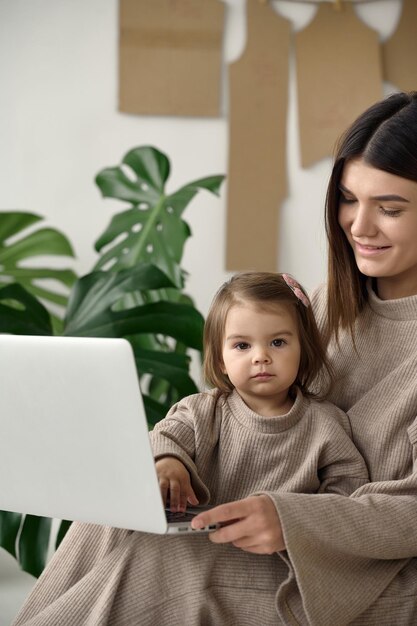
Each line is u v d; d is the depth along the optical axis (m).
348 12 3.16
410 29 3.16
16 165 3.12
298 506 1.25
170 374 2.60
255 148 3.14
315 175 3.16
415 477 1.38
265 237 3.14
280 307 1.52
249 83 3.14
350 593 1.31
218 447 1.53
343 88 3.15
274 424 1.48
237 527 1.22
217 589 1.33
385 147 1.42
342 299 1.58
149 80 3.13
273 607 1.31
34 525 2.45
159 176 2.96
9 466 1.31
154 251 2.92
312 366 1.57
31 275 2.98
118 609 1.31
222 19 3.13
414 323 1.53
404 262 1.48
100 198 3.13
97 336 2.56
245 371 1.50
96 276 2.61
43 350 1.20
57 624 1.31
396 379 1.51
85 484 1.24
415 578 1.39
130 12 3.13
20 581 2.89
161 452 1.46
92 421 1.20
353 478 1.46
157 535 1.33
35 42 3.13
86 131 3.13
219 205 3.14
